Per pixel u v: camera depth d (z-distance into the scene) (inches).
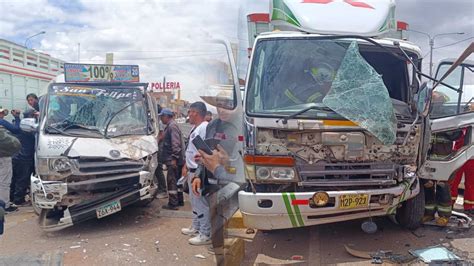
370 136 179.6
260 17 220.5
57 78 284.0
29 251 203.5
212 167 185.5
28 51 552.7
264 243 209.3
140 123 271.1
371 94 179.3
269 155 176.4
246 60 215.3
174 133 274.8
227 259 182.5
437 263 172.1
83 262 190.4
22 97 534.3
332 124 174.9
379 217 243.1
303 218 177.0
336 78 181.8
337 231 223.5
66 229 240.2
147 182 245.0
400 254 187.8
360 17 197.8
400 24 239.0
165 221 254.4
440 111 221.3
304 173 176.2
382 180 180.7
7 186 277.7
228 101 203.5
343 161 178.4
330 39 191.9
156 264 187.6
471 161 240.2
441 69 223.0
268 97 183.6
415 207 212.4
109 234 230.7
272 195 174.1
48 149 231.5
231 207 191.5
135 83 283.1
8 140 141.8
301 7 198.1
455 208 267.9
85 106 265.4
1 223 141.5
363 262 181.9
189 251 202.7
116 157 236.4
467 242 202.7
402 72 208.7
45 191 227.5
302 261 185.3
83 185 230.1
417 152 189.6
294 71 188.9
